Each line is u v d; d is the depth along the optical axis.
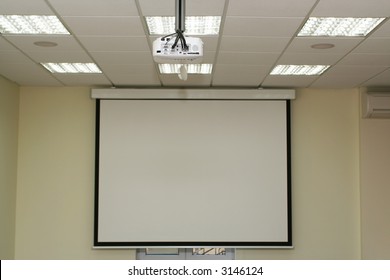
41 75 6.48
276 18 4.21
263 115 7.15
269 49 5.18
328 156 7.23
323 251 7.11
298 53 5.33
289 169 7.10
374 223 7.05
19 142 7.15
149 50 5.24
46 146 7.18
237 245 7.02
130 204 7.06
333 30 4.64
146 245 7.01
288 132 7.14
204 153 7.12
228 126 7.14
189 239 7.04
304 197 7.18
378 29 4.51
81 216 7.12
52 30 4.67
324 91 7.29
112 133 7.11
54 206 7.12
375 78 6.57
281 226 7.06
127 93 7.07
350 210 7.16
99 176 7.07
